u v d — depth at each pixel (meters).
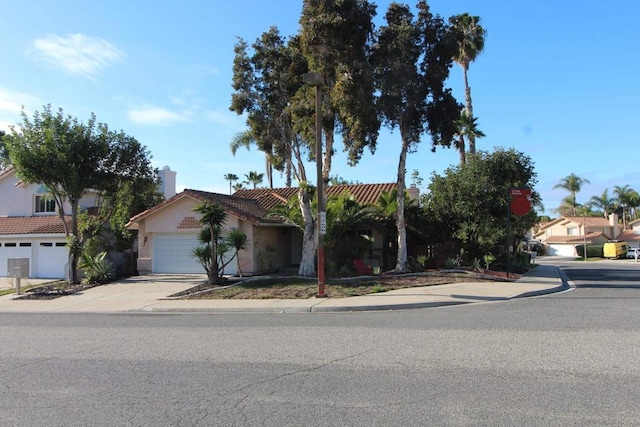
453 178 24.36
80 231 24.00
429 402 5.46
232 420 5.07
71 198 21.97
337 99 17.86
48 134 20.47
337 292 16.16
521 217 24.42
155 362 7.64
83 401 5.77
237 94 19.72
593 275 25.72
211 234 19.27
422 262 22.86
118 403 5.68
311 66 18.56
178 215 23.69
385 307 13.61
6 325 12.30
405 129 21.05
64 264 26.27
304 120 19.28
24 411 5.46
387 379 6.38
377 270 21.03
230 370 7.04
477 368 6.78
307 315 12.78
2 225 27.86
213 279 19.14
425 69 20.14
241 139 40.03
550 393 5.66
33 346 9.23
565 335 8.88
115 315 14.14
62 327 11.73
